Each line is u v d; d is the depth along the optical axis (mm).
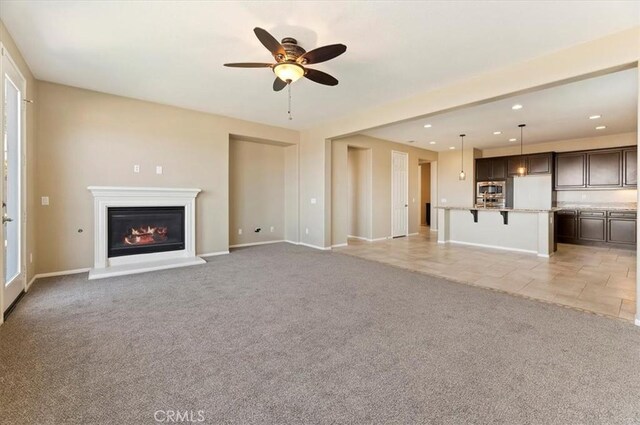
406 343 2270
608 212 6570
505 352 2139
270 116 5617
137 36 2850
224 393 1695
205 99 4656
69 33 2801
